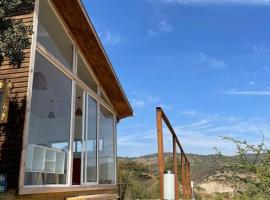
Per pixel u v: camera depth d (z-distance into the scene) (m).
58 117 7.80
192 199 14.02
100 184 10.52
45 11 7.57
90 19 8.70
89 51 9.77
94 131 10.34
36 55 6.92
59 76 8.06
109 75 10.86
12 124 6.29
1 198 5.92
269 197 5.11
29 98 6.41
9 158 6.11
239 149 5.43
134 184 25.34
